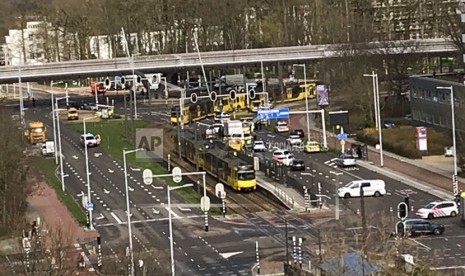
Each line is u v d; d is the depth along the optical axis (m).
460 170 192.38
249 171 186.00
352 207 163.50
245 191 185.50
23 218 160.88
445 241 138.75
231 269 129.25
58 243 125.88
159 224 160.12
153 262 125.69
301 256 126.25
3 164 164.62
